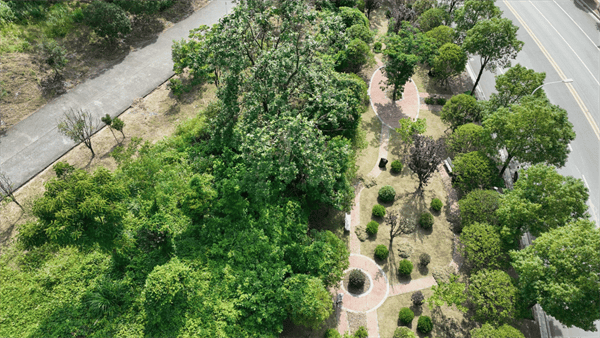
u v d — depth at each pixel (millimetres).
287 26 29828
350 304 28641
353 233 32656
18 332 23625
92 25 43625
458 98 38781
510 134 31422
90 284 25750
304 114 30922
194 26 50875
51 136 36656
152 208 28891
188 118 36938
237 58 29078
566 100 43031
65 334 23422
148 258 26469
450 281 27203
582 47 50250
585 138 39406
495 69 45062
